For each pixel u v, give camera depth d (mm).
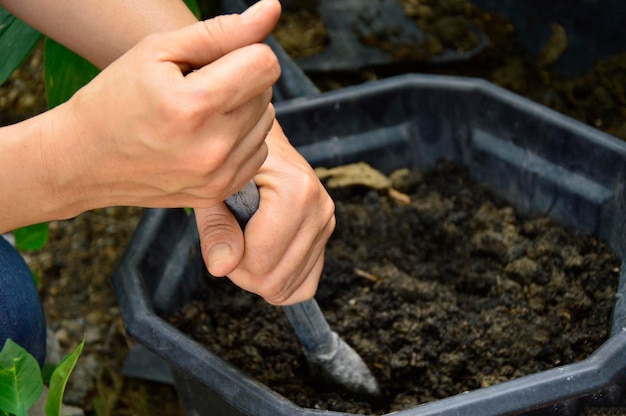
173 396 1024
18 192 623
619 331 768
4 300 826
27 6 750
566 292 892
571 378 730
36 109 1245
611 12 1106
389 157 983
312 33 1252
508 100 919
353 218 970
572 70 1163
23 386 729
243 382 768
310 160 969
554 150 908
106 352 1060
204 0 1154
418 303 916
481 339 883
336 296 933
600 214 893
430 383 871
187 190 602
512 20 1215
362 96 952
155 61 565
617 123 1117
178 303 899
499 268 928
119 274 834
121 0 739
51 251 1138
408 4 1274
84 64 852
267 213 688
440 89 948
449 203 968
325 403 854
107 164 595
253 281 711
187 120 558
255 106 580
